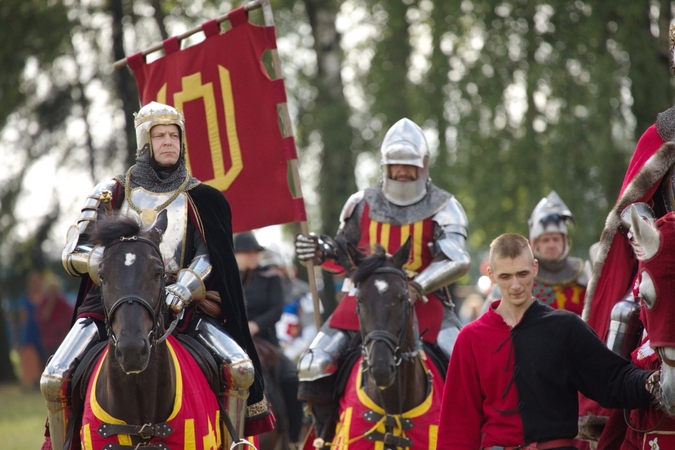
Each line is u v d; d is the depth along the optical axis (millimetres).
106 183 13133
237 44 17875
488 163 36406
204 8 42344
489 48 36750
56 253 49562
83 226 12523
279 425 20719
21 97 42250
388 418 14180
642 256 10078
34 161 43656
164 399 11570
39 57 42094
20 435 30406
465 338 11562
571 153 35625
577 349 11203
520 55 37000
